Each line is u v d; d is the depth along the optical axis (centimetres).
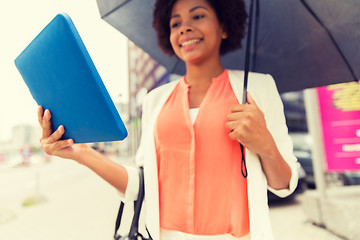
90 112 55
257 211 71
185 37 86
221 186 74
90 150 85
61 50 52
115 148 4116
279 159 70
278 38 113
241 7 96
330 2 94
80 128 61
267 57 118
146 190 86
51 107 65
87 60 49
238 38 101
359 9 89
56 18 50
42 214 534
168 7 97
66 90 56
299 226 329
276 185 77
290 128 2350
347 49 101
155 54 132
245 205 74
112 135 56
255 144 64
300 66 112
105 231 394
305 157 495
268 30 113
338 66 105
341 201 304
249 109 64
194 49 85
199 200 75
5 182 1417
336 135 324
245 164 70
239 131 63
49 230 423
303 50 110
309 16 102
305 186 469
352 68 103
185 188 78
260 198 72
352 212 275
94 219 466
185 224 77
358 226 266
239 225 72
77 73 51
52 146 69
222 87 83
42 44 56
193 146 77
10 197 822
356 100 317
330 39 102
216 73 91
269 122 81
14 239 385
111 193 726
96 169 85
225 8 90
